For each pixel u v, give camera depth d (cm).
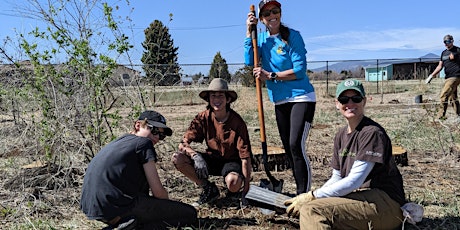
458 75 966
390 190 359
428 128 877
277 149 650
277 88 443
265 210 429
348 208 340
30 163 536
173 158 460
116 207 362
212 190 471
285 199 409
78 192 486
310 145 770
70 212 450
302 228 337
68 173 488
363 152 344
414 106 1368
